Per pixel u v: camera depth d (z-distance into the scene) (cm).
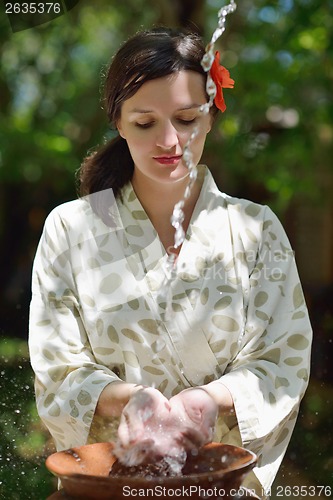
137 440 164
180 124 190
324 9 702
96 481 143
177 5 665
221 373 201
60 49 945
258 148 784
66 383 192
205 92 193
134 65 187
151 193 206
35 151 918
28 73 958
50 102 960
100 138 859
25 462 266
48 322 202
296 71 739
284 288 211
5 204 1079
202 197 210
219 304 201
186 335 199
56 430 195
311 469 404
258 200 961
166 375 198
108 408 183
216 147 788
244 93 759
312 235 1038
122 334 198
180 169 191
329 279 1027
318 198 798
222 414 188
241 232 210
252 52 767
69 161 920
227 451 163
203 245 206
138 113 188
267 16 733
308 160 762
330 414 496
